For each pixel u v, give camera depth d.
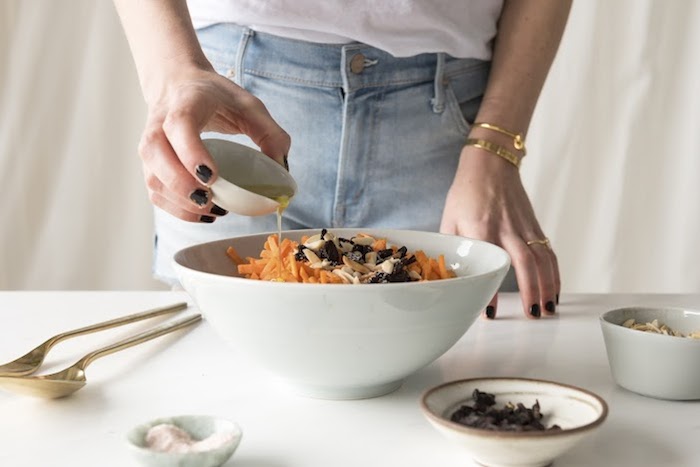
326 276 0.85
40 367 0.93
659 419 0.79
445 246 1.00
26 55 2.20
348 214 1.38
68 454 0.71
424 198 1.40
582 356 0.97
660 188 2.28
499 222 1.19
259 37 1.31
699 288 2.29
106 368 0.92
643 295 1.27
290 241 0.94
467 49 1.34
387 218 1.40
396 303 0.74
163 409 0.81
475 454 0.67
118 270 2.33
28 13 2.19
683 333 0.92
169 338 1.03
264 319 0.75
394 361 0.79
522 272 1.14
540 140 2.29
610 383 0.89
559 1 1.32
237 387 0.86
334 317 0.74
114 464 0.69
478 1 1.31
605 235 2.30
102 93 2.24
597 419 0.65
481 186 1.21
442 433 0.67
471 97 1.39
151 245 2.32
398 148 1.36
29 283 2.30
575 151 2.28
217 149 0.95
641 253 2.31
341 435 0.75
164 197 0.95
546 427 0.70
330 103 1.32
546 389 0.73
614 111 2.25
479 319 1.13
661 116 2.24
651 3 2.18
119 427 0.76
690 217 2.26
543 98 2.26
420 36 1.30
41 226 2.28
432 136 1.37
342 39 1.29
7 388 0.81
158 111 0.90
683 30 2.20
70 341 1.03
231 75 1.33
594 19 2.21
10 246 2.27
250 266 0.94
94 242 2.31
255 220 1.37
